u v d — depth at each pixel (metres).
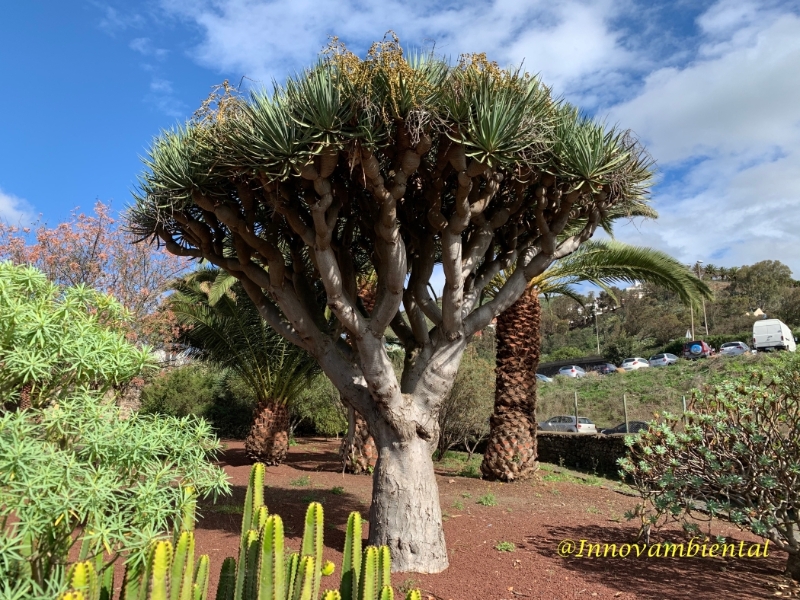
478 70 4.91
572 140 5.41
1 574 1.96
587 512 8.16
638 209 7.05
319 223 4.95
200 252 6.09
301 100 4.68
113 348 2.84
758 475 5.07
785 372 5.68
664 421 6.16
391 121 4.76
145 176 5.66
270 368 13.09
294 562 2.83
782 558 5.84
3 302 2.60
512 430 11.12
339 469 12.59
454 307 5.49
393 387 5.40
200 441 2.84
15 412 2.44
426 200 5.48
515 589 4.81
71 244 12.51
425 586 4.86
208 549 5.73
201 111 5.10
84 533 2.42
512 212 5.82
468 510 8.14
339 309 5.18
